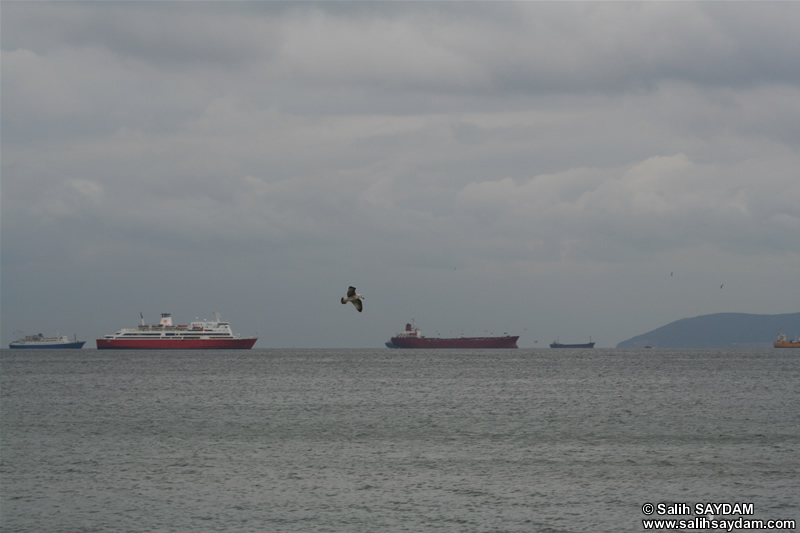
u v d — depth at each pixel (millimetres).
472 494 67500
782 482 71562
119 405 140250
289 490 69000
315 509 63188
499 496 66938
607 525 59469
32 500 65875
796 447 88750
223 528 58688
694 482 71625
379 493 67938
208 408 134500
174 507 63844
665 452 85875
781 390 170875
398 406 137000
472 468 77562
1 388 183750
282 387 186500
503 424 109875
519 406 135875
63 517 61344
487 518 60875
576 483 71250
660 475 74250
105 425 110062
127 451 87438
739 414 121562
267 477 73938
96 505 64500
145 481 72312
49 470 76938
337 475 74500
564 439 95438
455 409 131125
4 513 62281
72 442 93938
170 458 83000
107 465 79312
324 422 112875
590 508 63531
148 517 61250
